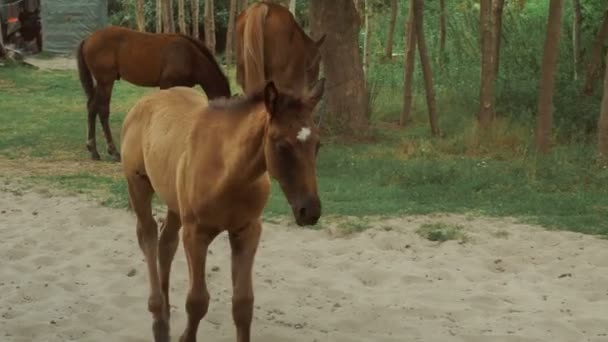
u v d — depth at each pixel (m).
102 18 29.86
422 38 14.04
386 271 7.41
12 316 6.39
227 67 23.36
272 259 7.80
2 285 7.05
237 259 5.15
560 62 16.20
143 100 5.95
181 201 5.08
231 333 6.06
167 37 12.69
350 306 6.61
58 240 8.35
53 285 7.01
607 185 10.36
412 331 6.10
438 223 8.87
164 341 5.70
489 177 10.67
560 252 7.98
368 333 6.09
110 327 6.14
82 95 19.69
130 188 5.96
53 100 18.84
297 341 5.88
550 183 10.53
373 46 21.88
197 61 12.76
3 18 29.97
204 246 5.06
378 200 9.90
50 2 29.47
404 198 10.00
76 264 7.56
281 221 8.98
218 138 4.89
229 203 4.86
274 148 4.42
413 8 14.77
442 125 15.00
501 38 16.69
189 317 5.13
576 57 15.64
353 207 9.48
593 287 7.09
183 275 7.29
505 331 6.11
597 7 15.91
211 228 5.01
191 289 5.09
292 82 11.75
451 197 9.98
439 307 6.59
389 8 23.55
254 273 7.38
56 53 29.67
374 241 8.36
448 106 16.03
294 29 11.77
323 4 14.15
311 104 4.46
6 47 26.44
